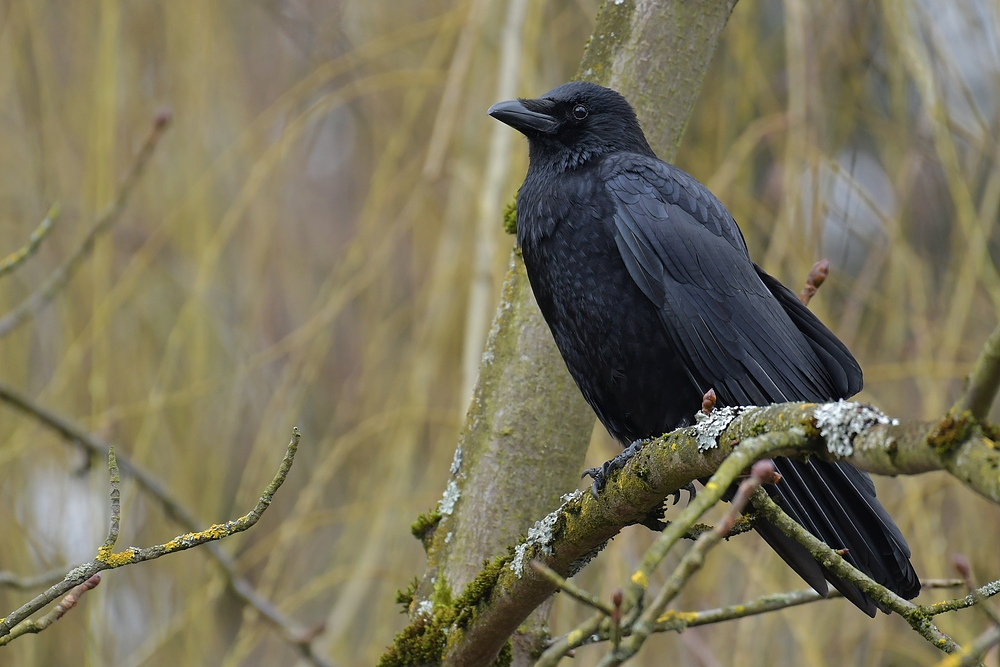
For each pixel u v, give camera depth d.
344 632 11.70
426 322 11.52
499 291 11.09
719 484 4.67
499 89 11.10
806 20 11.41
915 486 10.17
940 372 10.37
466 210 11.85
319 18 14.47
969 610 10.26
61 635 11.62
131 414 11.37
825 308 10.98
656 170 8.55
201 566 11.93
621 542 10.38
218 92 13.50
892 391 11.34
